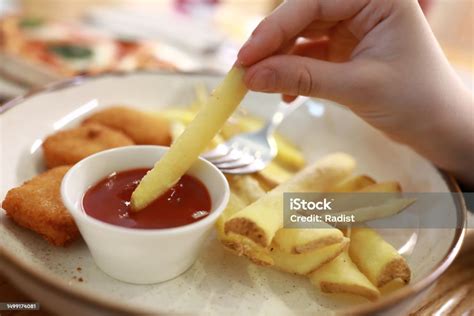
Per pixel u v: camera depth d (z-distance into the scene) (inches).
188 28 23.9
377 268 11.1
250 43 11.6
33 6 26.4
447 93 12.6
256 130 15.3
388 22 12.3
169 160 11.0
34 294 9.8
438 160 13.5
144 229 10.6
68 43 20.2
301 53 14.7
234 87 11.5
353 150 15.3
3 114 13.5
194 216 11.0
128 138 14.3
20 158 13.3
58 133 13.8
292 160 14.7
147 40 22.2
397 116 12.7
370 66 12.2
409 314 11.1
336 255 11.1
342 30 13.7
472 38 25.5
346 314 9.4
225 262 11.7
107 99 15.7
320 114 16.1
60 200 11.6
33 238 11.6
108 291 10.8
